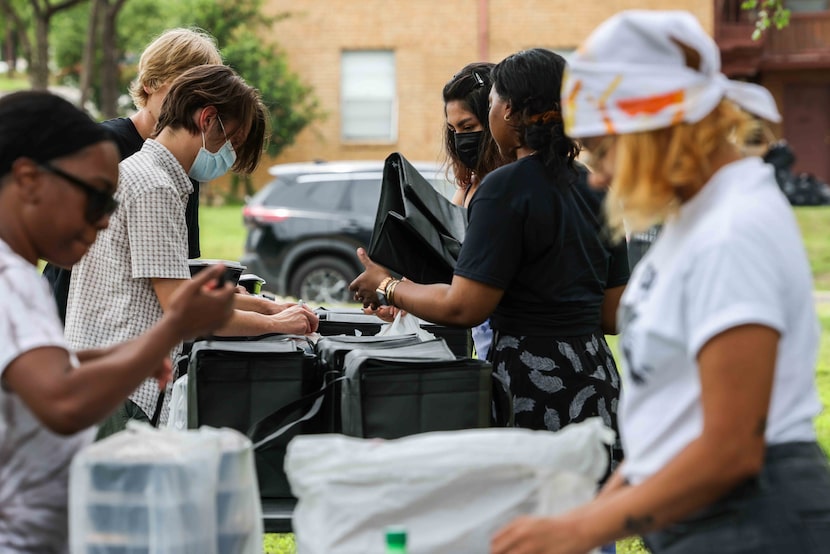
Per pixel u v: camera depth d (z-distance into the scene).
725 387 2.07
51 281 4.43
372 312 4.20
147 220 3.79
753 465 2.07
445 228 3.99
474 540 2.49
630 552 5.20
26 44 24.77
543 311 3.57
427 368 3.31
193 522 2.53
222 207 25.53
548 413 3.56
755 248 2.11
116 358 2.38
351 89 25.94
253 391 3.50
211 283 2.46
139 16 27.45
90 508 2.49
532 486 2.51
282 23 25.92
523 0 25.38
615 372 3.72
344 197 14.22
